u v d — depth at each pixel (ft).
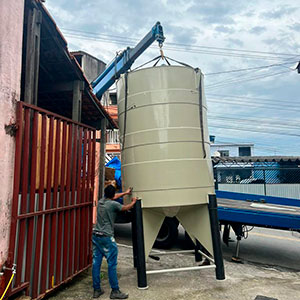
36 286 11.85
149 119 14.75
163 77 14.87
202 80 16.16
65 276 13.96
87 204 16.21
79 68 18.61
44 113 12.70
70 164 14.65
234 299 13.43
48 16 13.99
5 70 10.65
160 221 15.55
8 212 10.59
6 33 10.80
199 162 14.83
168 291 14.16
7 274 10.35
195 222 15.47
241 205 25.11
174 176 14.28
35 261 11.94
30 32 13.26
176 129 14.52
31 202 11.75
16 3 11.42
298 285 15.76
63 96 23.21
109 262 13.29
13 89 11.02
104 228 13.52
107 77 27.91
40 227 12.25
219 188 49.70
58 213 13.61
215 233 14.65
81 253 15.55
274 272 18.67
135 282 15.34
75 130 15.31
